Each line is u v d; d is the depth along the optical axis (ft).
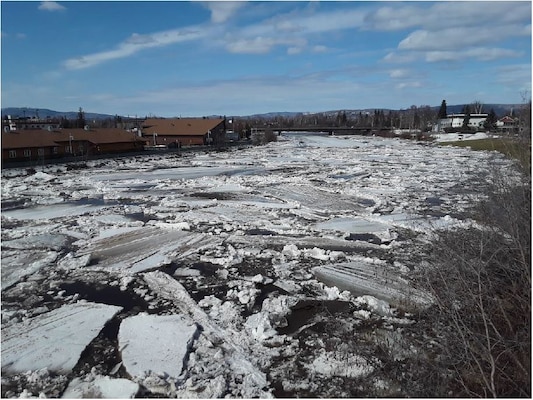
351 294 40.65
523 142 34.91
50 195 97.76
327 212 76.95
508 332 25.96
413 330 33.06
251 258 51.16
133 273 46.24
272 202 86.63
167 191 102.32
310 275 45.44
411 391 24.63
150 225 67.10
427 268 37.45
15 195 97.76
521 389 22.25
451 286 28.91
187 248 55.01
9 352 30.89
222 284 43.27
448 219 66.59
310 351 30.89
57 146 172.35
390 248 54.95
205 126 284.61
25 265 49.21
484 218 34.71
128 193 99.81
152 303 39.01
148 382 26.58
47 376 27.94
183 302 39.04
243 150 241.55
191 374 27.78
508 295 28.43
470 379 24.54
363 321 35.40
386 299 39.37
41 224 69.62
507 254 28.99
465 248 31.35
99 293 41.50
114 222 69.92
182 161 179.42
